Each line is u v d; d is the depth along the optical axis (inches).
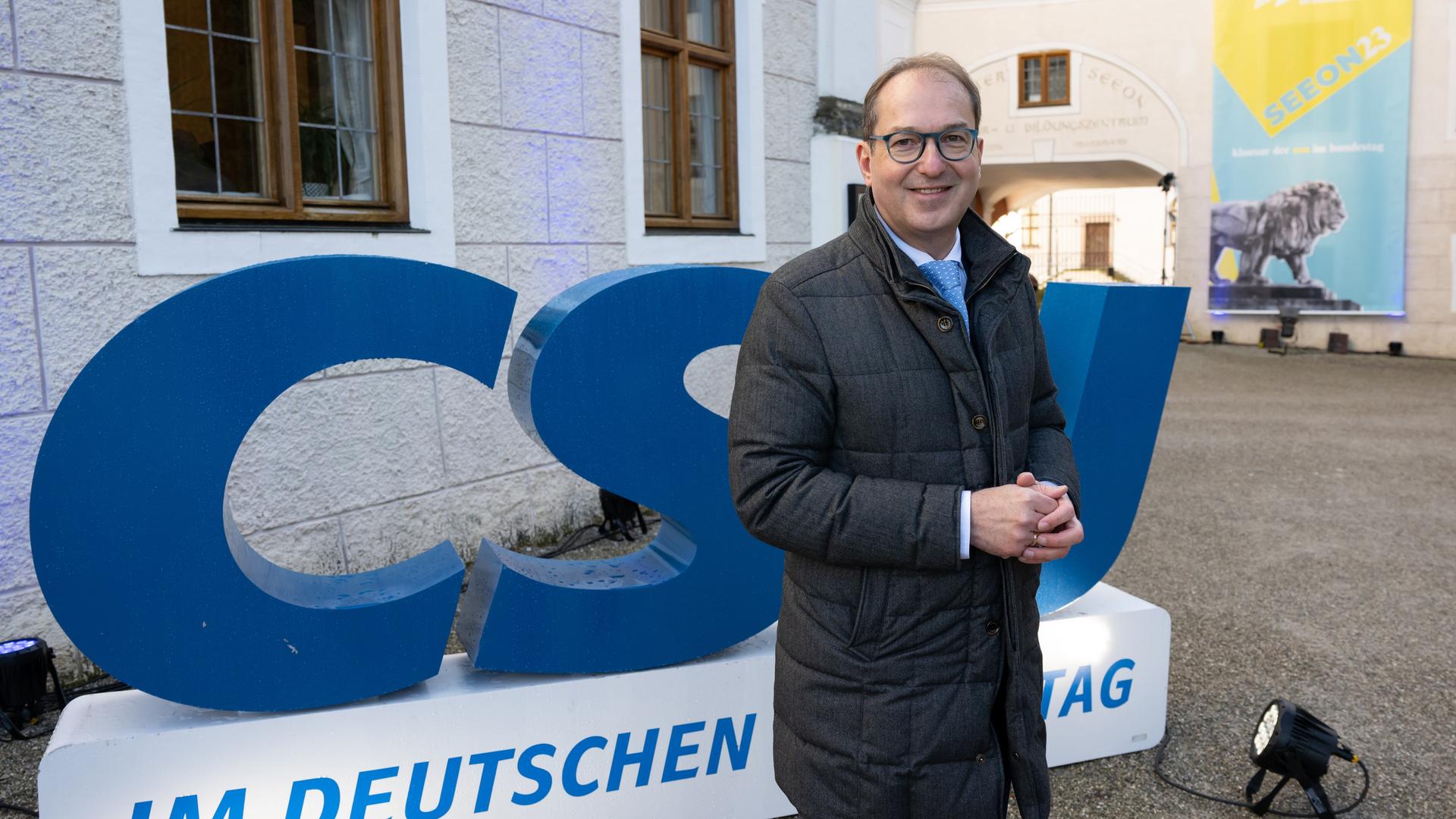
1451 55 626.8
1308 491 273.0
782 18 275.6
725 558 106.6
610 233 226.5
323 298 91.9
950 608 64.8
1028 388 70.4
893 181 65.3
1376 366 594.6
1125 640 122.6
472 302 98.6
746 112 265.0
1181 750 125.9
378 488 182.9
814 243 294.2
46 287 141.2
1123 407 121.6
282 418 167.2
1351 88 644.7
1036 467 72.3
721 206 268.7
